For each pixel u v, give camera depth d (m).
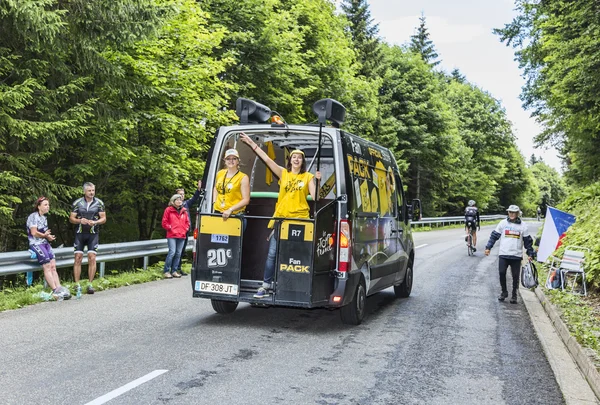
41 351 5.88
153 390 4.71
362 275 7.86
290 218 7.04
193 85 16.50
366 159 8.34
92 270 10.28
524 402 4.86
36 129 11.86
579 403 4.89
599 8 15.17
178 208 12.60
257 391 4.79
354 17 44.16
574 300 10.23
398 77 44.84
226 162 7.54
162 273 12.70
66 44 12.95
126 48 15.05
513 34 25.03
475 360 6.18
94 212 10.23
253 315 8.32
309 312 8.79
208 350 6.12
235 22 22.50
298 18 27.59
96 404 4.33
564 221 15.70
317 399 4.65
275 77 23.47
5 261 9.09
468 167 60.53
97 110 13.70
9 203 13.08
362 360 5.97
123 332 6.86
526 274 10.90
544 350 6.81
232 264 7.29
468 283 13.01
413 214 10.85
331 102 7.21
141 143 16.77
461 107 66.06
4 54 12.41
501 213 77.81
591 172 27.06
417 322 8.24
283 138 8.20
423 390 5.04
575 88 16.23
